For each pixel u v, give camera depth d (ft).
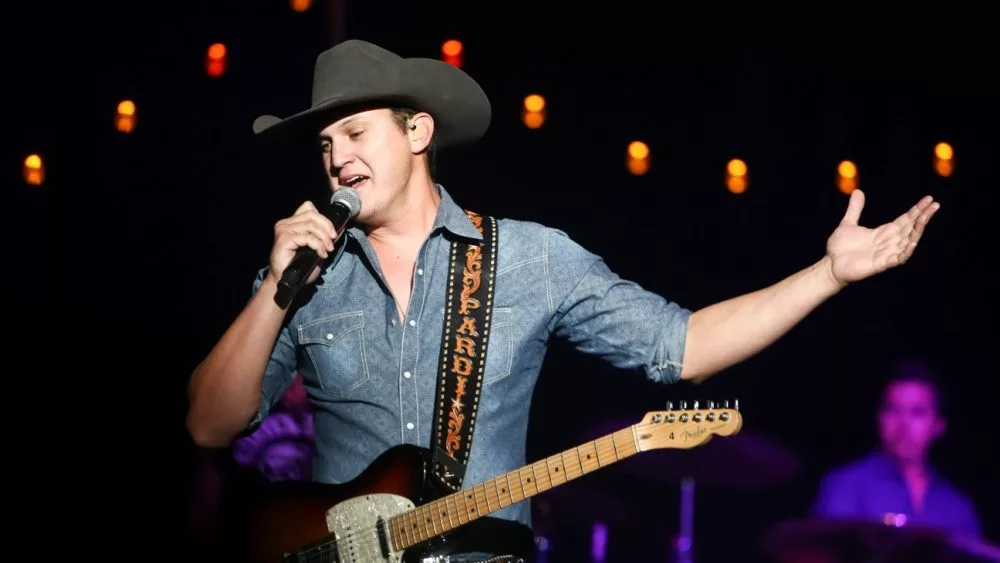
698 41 85.81
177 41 81.51
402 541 34.37
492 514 34.63
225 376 34.91
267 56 82.38
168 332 82.94
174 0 81.10
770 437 89.30
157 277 82.53
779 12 84.38
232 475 39.34
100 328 82.69
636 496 86.63
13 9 78.54
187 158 82.07
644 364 35.12
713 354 33.99
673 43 86.02
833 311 89.10
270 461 59.98
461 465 34.60
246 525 35.96
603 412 89.86
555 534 81.71
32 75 79.77
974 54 82.12
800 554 67.10
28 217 81.05
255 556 35.78
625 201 87.86
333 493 35.53
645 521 86.38
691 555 78.02
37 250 81.46
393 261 36.88
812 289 32.73
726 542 87.97
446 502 33.65
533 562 75.72
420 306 35.81
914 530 65.10
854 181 83.10
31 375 82.23
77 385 82.79
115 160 81.51
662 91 86.79
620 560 81.92
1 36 78.69
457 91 37.58
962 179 83.82
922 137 83.87
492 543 34.63
